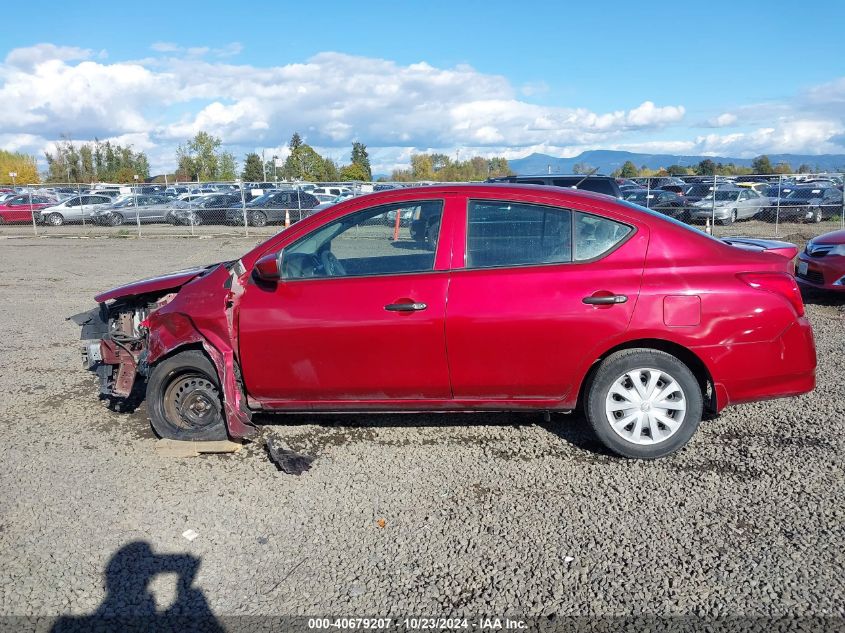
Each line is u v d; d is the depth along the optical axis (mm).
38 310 10258
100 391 5457
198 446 4703
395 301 4352
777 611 3033
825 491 4066
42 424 5383
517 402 4516
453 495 4133
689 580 3264
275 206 26688
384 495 4148
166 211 29312
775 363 4328
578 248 4387
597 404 4465
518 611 3084
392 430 5113
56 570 3439
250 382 4555
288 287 4473
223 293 4547
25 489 4285
